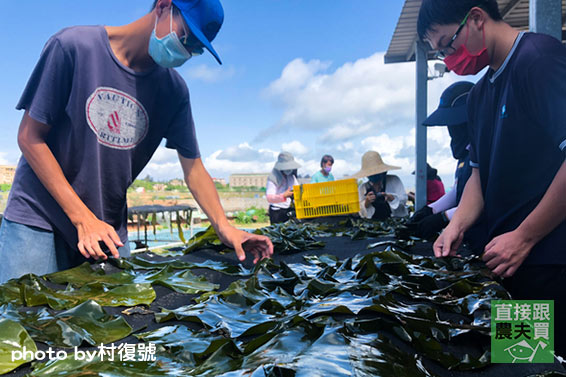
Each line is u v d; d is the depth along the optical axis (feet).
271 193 20.06
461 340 2.86
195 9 5.24
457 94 8.59
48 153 5.26
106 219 6.29
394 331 2.70
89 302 3.26
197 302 3.90
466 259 5.63
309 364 1.95
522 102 5.02
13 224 5.56
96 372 2.16
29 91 5.19
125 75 5.72
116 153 5.97
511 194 5.45
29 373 2.33
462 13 5.03
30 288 3.71
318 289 3.89
